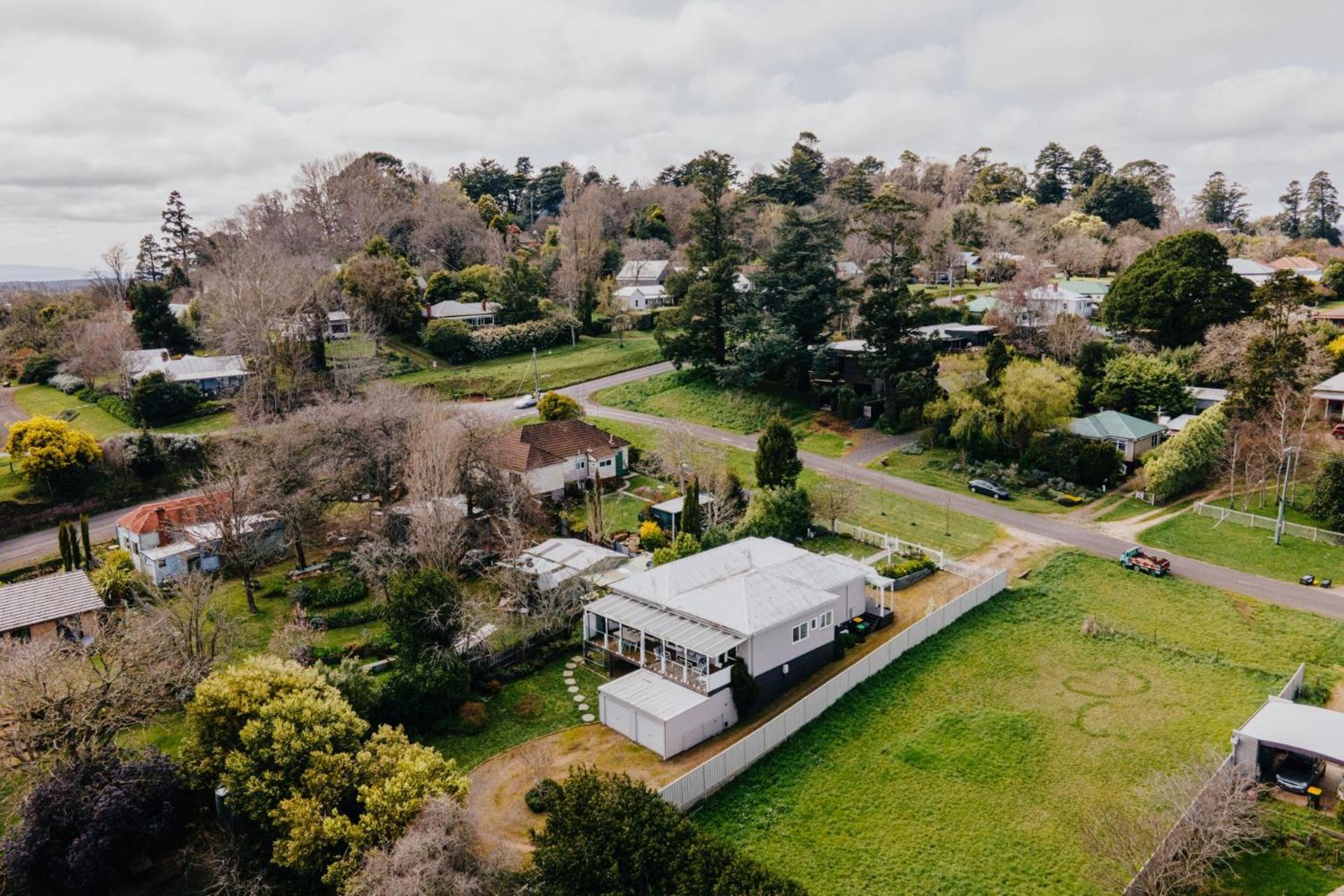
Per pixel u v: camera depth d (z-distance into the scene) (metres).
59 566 55.25
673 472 64.25
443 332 98.19
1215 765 31.53
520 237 157.62
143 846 28.16
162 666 33.75
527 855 28.72
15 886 26.31
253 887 26.64
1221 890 27.31
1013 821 31.03
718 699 36.53
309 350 86.75
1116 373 73.44
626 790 26.98
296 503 52.91
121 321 94.81
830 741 35.91
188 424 78.19
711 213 87.31
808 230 81.38
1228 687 38.91
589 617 43.06
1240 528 55.75
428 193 160.12
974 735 35.97
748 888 22.83
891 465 69.06
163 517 54.41
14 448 63.12
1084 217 153.25
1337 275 112.00
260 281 80.94
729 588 40.81
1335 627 43.28
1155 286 81.75
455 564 48.84
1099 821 29.83
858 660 41.91
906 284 77.81
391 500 58.53
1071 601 47.28
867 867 29.02
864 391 84.00
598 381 93.44
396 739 31.30
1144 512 59.53
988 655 42.41
